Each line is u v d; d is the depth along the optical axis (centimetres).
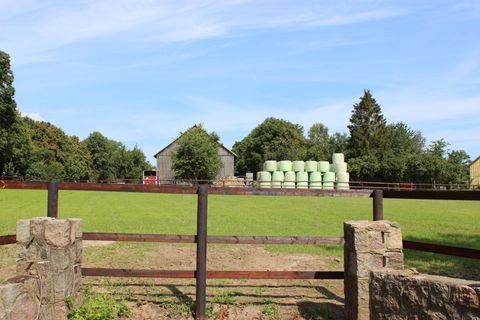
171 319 596
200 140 6462
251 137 9844
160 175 7044
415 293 438
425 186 5372
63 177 6606
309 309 623
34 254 565
